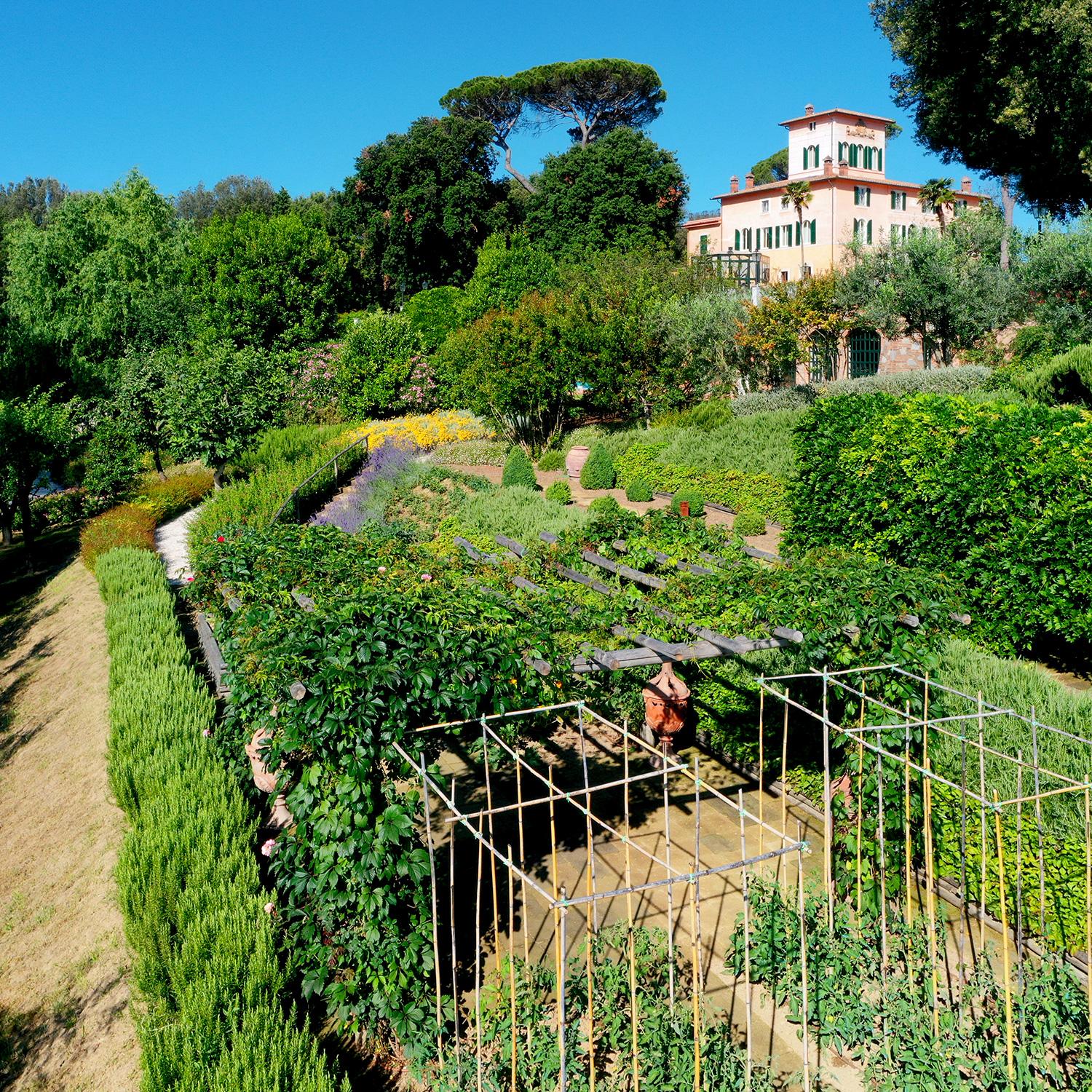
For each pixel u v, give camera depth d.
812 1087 5.58
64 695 14.38
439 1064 5.96
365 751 6.06
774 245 45.22
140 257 44.16
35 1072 6.69
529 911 7.61
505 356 26.34
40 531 30.09
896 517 12.23
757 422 23.89
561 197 47.00
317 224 51.31
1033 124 27.50
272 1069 5.07
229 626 9.18
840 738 7.88
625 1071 5.51
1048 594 10.45
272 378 27.55
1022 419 11.52
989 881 7.21
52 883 9.22
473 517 17.08
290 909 6.59
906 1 29.38
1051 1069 5.42
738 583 8.09
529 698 6.79
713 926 7.25
